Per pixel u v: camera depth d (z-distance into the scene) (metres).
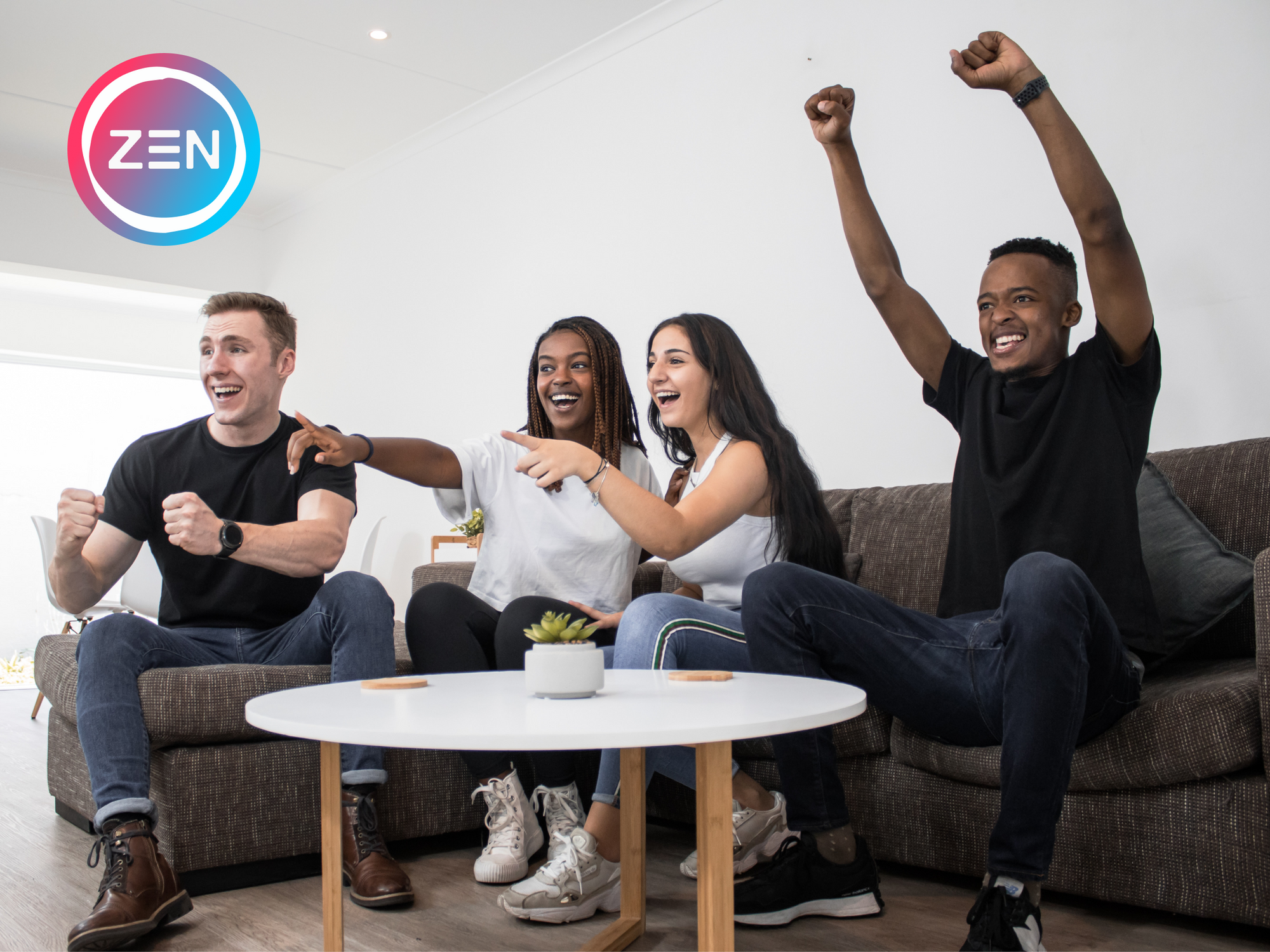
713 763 0.93
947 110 3.03
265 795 1.71
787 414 3.44
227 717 1.65
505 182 4.70
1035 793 1.14
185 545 1.56
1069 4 2.76
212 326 1.87
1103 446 1.50
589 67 4.29
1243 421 2.40
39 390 6.50
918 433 3.06
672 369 1.72
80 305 6.56
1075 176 1.46
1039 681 1.14
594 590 1.88
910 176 3.12
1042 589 1.15
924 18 3.10
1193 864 1.33
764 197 3.55
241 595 1.86
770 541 1.64
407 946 1.36
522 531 1.89
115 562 1.83
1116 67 2.66
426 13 4.03
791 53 3.48
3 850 1.93
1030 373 1.62
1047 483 1.52
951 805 1.58
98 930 1.31
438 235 5.11
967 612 1.56
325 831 1.15
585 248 4.28
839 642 1.38
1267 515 1.72
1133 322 1.53
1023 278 1.61
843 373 3.27
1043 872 1.14
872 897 1.45
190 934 1.43
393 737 0.82
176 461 1.89
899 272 1.81
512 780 1.72
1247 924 1.38
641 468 2.01
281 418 1.97
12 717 4.10
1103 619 1.20
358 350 5.66
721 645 1.46
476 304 4.86
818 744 1.42
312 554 1.72
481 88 4.69
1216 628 1.70
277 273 6.36
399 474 1.80
